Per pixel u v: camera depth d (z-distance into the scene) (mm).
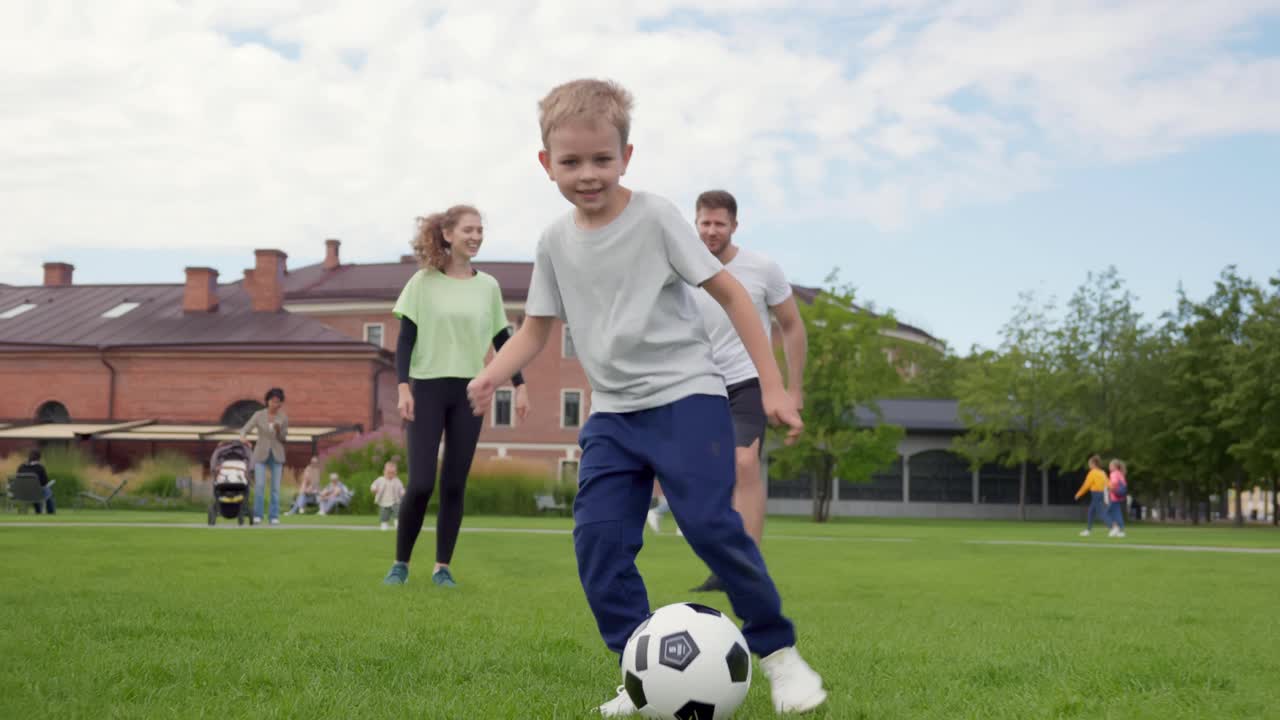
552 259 3553
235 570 8297
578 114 3250
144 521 19797
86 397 51312
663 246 3379
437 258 7508
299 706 3230
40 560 8867
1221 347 48250
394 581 7516
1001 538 21875
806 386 41656
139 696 3381
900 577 9398
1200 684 3963
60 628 4750
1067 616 6340
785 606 6699
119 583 6980
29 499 26953
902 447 58344
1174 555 14742
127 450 49625
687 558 11625
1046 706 3496
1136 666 4230
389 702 3369
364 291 60250
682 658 3088
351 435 49031
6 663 3832
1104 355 53688
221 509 18250
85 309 56938
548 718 3170
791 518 50625
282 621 5230
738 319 3371
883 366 41938
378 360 51219
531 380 59938
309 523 22359
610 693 3615
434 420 7500
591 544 3336
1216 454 50781
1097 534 26859
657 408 3334
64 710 3129
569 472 38125
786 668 3393
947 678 4016
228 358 50844
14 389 51688
